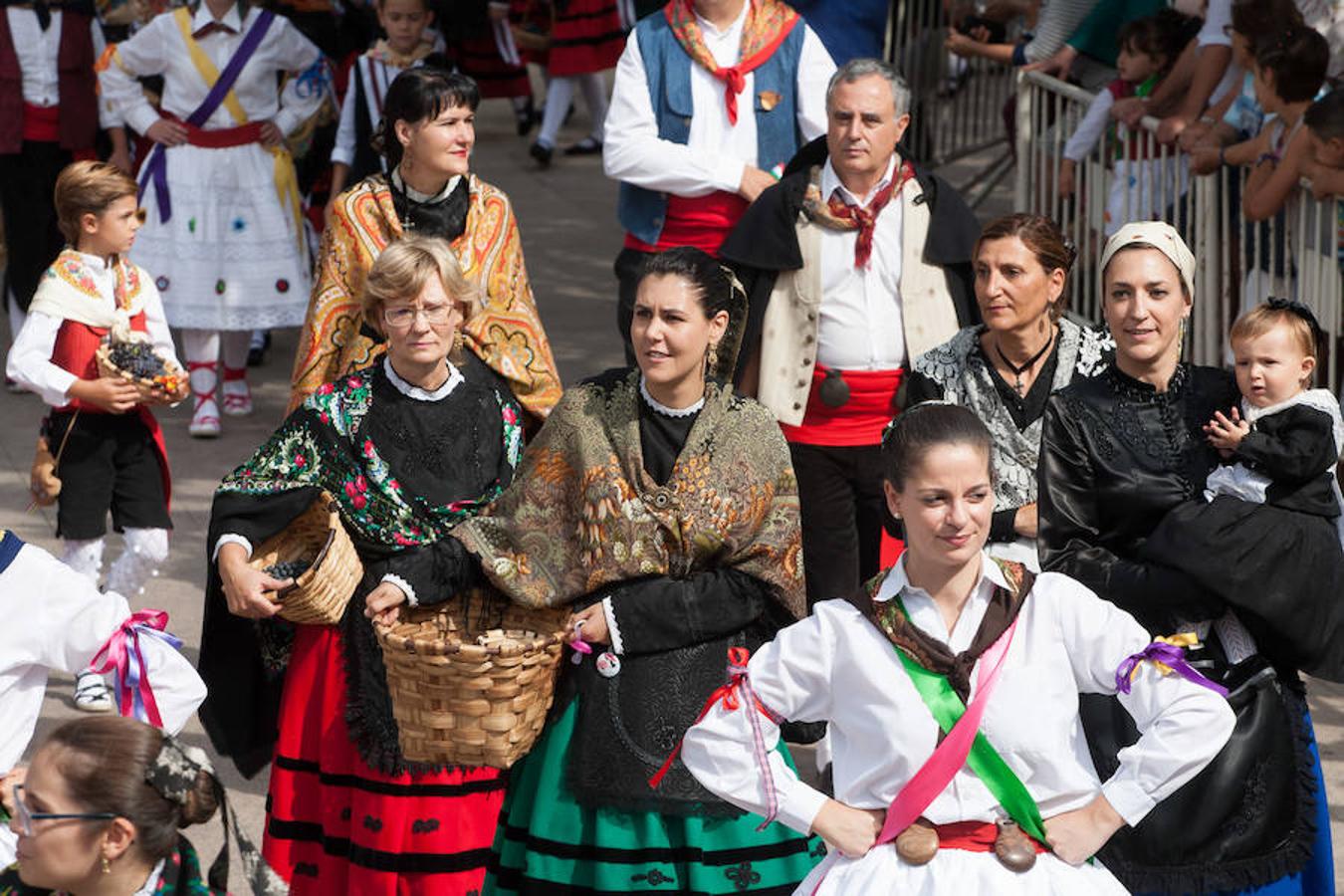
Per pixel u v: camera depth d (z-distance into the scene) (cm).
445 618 577
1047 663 428
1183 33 1082
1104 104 1098
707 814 530
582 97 2138
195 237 1145
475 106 686
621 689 535
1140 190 1053
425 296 580
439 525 587
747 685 439
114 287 812
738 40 875
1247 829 518
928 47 1452
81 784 378
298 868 600
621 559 541
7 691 490
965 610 430
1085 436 541
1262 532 514
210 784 394
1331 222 852
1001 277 602
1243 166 930
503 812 559
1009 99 1353
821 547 748
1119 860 523
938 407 427
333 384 597
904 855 421
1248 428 531
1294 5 920
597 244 1577
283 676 616
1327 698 804
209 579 594
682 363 535
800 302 734
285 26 1160
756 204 744
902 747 425
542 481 558
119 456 811
